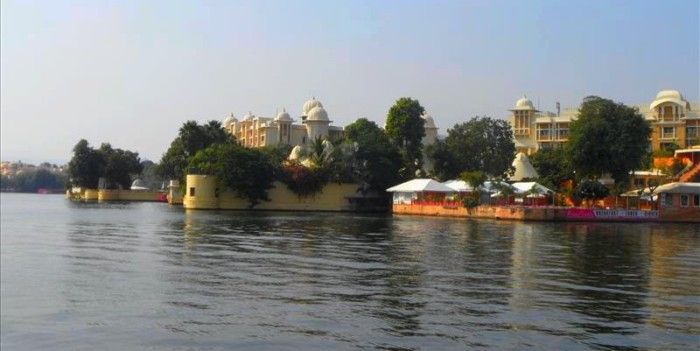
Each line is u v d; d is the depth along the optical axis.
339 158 95.75
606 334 13.97
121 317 15.70
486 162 100.50
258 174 92.12
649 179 89.25
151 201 146.62
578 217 65.81
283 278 21.66
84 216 70.50
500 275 22.64
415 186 81.69
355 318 15.44
